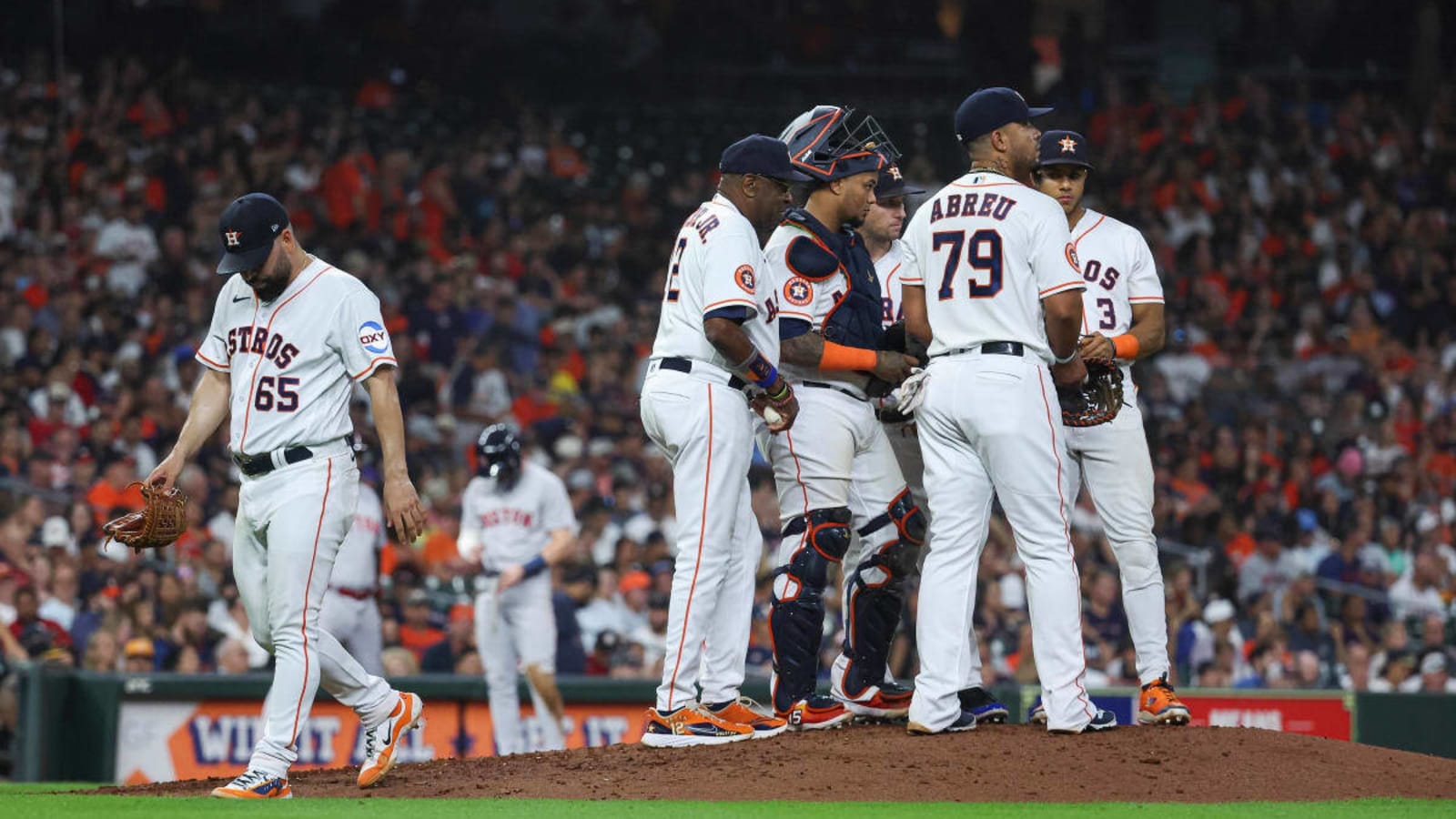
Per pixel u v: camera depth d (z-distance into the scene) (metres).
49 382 53.25
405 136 79.50
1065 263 20.22
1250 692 37.59
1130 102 90.62
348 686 19.48
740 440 20.69
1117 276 22.75
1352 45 93.88
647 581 46.09
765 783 18.30
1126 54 92.94
